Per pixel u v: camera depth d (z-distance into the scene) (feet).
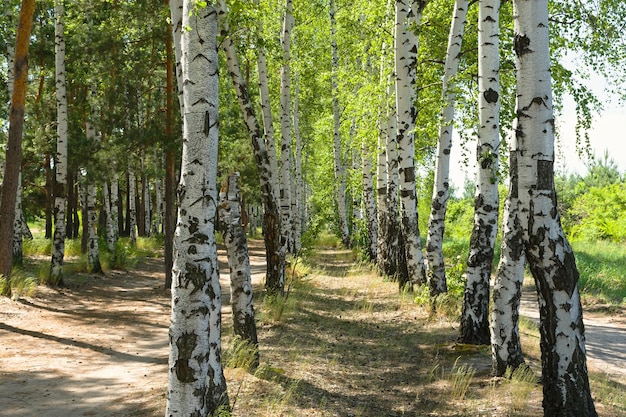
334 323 36.58
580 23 32.45
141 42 59.72
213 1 14.48
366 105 55.01
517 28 17.12
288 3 53.16
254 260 92.63
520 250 23.85
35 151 70.49
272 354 27.73
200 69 14.39
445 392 22.44
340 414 19.67
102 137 75.36
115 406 20.70
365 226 83.41
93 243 62.44
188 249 14.33
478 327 29.22
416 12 40.01
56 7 53.01
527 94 17.01
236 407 19.39
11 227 42.50
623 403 21.26
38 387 23.11
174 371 14.25
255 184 109.70
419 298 39.29
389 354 28.96
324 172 119.65
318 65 85.15
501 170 29.25
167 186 55.88
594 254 93.56
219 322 18.75
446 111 36.42
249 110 41.45
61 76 52.54
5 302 39.93
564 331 16.85
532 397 21.22
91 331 34.94
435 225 38.40
